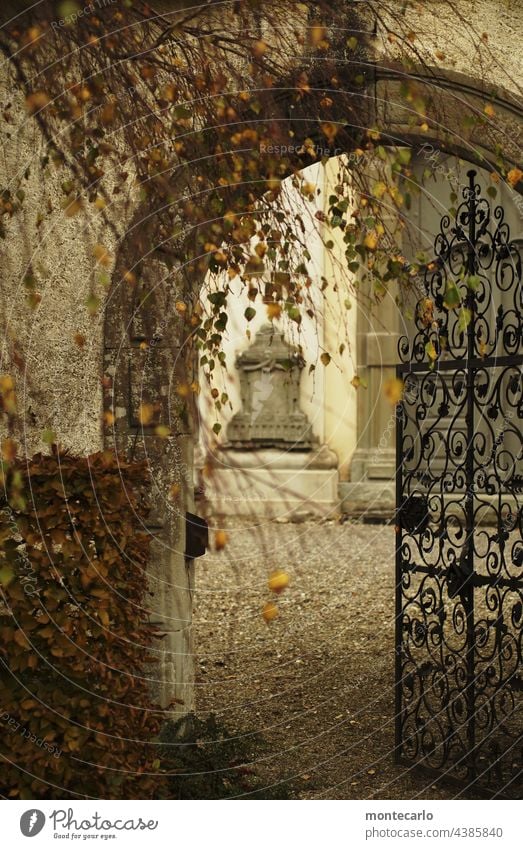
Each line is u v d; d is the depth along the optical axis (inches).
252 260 133.4
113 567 121.1
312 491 407.5
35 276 151.4
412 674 157.9
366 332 399.5
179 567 155.8
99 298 152.0
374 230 142.5
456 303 125.8
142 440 153.9
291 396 415.2
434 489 345.1
